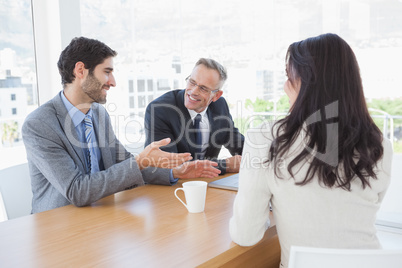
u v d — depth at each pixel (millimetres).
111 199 1359
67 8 2736
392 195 2361
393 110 2500
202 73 1840
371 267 704
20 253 911
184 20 2945
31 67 2746
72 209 1257
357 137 880
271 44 2688
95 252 910
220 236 1003
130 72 3029
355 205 910
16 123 2668
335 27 2451
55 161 1346
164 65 3031
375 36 2367
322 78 876
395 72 2355
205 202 1301
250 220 929
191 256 882
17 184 1529
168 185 1534
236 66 2830
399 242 2107
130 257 879
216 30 2863
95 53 1518
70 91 1546
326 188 894
